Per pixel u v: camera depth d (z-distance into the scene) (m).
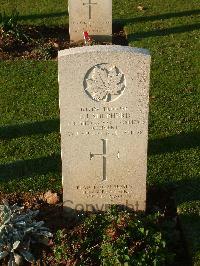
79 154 2.73
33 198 3.04
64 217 2.89
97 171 2.78
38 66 4.42
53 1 5.75
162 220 2.84
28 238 2.68
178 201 3.00
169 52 4.60
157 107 3.83
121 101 2.60
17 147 3.45
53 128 3.63
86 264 2.56
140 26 5.10
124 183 2.83
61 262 2.57
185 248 2.75
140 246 2.61
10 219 2.68
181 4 5.61
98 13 4.70
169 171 3.22
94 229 2.70
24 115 3.78
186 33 4.94
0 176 3.21
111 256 2.54
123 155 2.74
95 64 2.52
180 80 4.18
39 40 4.82
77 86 2.55
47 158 3.35
